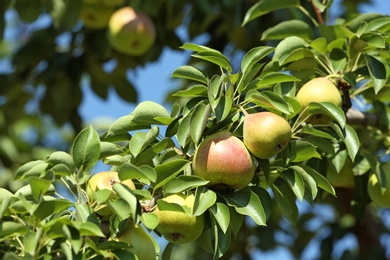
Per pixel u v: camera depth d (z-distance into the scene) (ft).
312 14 22.06
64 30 26.99
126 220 14.34
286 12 25.99
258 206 14.85
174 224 14.73
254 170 15.25
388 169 18.45
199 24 26.86
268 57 24.80
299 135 17.49
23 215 14.46
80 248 13.84
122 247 13.73
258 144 15.21
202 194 14.49
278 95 15.34
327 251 26.48
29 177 14.65
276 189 15.94
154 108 15.71
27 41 27.35
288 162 15.65
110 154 15.28
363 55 18.31
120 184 13.85
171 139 15.42
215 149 14.96
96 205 14.58
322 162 18.20
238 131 15.65
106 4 26.18
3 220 14.58
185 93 15.64
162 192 15.08
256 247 27.91
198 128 14.76
